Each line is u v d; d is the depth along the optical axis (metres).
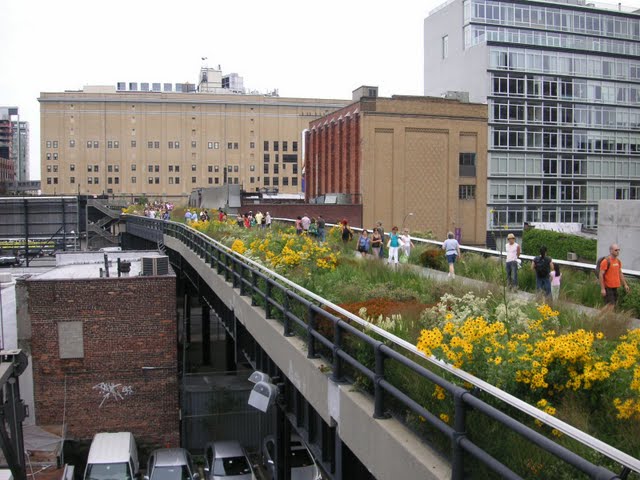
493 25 76.81
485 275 18.31
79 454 27.30
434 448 6.01
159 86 153.12
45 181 128.25
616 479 3.46
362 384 8.01
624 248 18.58
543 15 78.12
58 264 38.97
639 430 5.21
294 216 60.34
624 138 81.12
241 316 16.39
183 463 23.89
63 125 128.62
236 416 29.34
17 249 41.47
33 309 27.27
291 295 11.16
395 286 13.69
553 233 39.75
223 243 26.06
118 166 129.75
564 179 78.19
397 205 64.44
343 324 7.99
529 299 11.59
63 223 41.41
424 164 65.62
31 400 27.30
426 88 85.00
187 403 29.25
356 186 64.50
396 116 64.31
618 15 80.50
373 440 6.98
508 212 75.31
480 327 6.35
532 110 76.31
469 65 76.62
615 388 5.79
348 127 66.69
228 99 132.62
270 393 11.43
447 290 12.70
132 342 27.84
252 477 23.75
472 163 68.31
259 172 134.12
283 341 11.55
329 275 14.95
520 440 5.22
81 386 27.56
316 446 10.94
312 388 9.59
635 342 6.13
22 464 13.34
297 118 135.50
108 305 27.70
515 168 75.62
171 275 28.11
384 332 7.12
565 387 6.00
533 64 76.25
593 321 9.14
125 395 27.78
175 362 28.08
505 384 5.99
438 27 82.75
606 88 80.00
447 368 5.80
